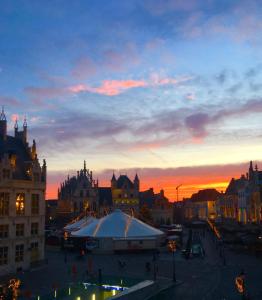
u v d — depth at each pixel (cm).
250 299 4603
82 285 5656
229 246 9419
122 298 3950
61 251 9531
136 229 9356
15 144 7719
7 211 6581
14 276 6181
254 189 12319
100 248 9162
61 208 16462
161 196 18175
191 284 5481
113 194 16312
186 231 15562
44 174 7469
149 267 6556
